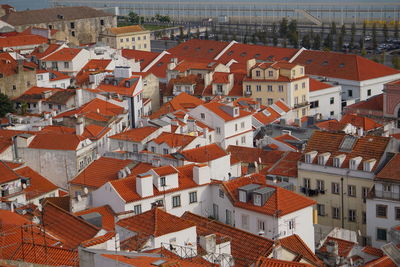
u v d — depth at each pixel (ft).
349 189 602.03
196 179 533.14
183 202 527.40
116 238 369.30
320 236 515.91
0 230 408.26
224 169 615.16
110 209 511.40
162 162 602.85
